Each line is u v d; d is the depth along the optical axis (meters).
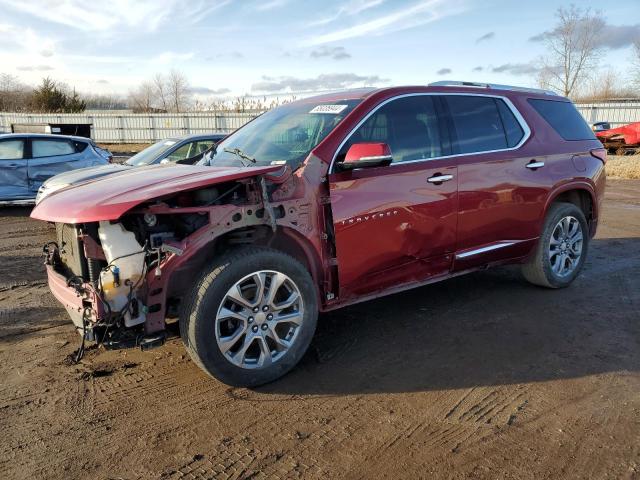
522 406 3.07
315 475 2.49
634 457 2.59
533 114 4.89
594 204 5.40
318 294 3.62
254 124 4.69
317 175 3.49
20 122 42.06
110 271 2.89
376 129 3.84
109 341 2.99
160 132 40.56
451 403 3.12
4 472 2.54
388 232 3.76
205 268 3.12
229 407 3.11
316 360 3.71
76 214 2.91
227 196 3.28
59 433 2.86
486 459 2.58
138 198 2.88
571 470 2.50
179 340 4.09
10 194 10.34
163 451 2.70
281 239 3.49
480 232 4.37
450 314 4.55
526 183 4.63
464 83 4.60
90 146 11.38
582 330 4.17
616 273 5.79
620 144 23.80
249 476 2.49
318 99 4.40
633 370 3.49
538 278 5.07
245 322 3.19
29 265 6.50
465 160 4.21
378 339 4.05
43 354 3.89
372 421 2.94
